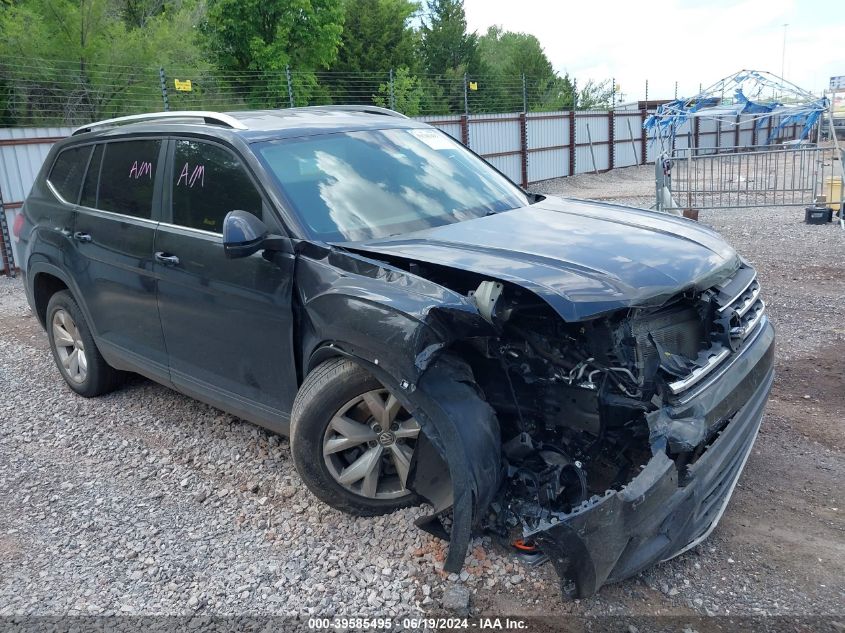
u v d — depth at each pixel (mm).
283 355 3646
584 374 2990
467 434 2887
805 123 15938
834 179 13188
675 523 2922
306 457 3434
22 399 5688
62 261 5180
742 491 3830
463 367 3092
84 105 19422
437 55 40969
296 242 3518
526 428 3131
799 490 3824
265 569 3344
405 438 3404
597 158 31078
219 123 4309
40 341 7426
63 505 4043
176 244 4145
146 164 4559
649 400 2920
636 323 3068
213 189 4059
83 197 5105
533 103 33750
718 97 15812
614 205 4551
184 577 3336
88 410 5332
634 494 2658
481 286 2938
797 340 6289
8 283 11867
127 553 3545
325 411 3369
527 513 2980
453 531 2855
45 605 3195
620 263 3150
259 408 3900
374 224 3766
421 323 2871
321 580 3236
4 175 12789
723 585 3082
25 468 4516
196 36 22578
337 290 3227
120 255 4582
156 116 4812
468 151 5055
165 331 4391
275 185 3750
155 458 4512
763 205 14047
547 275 2980
